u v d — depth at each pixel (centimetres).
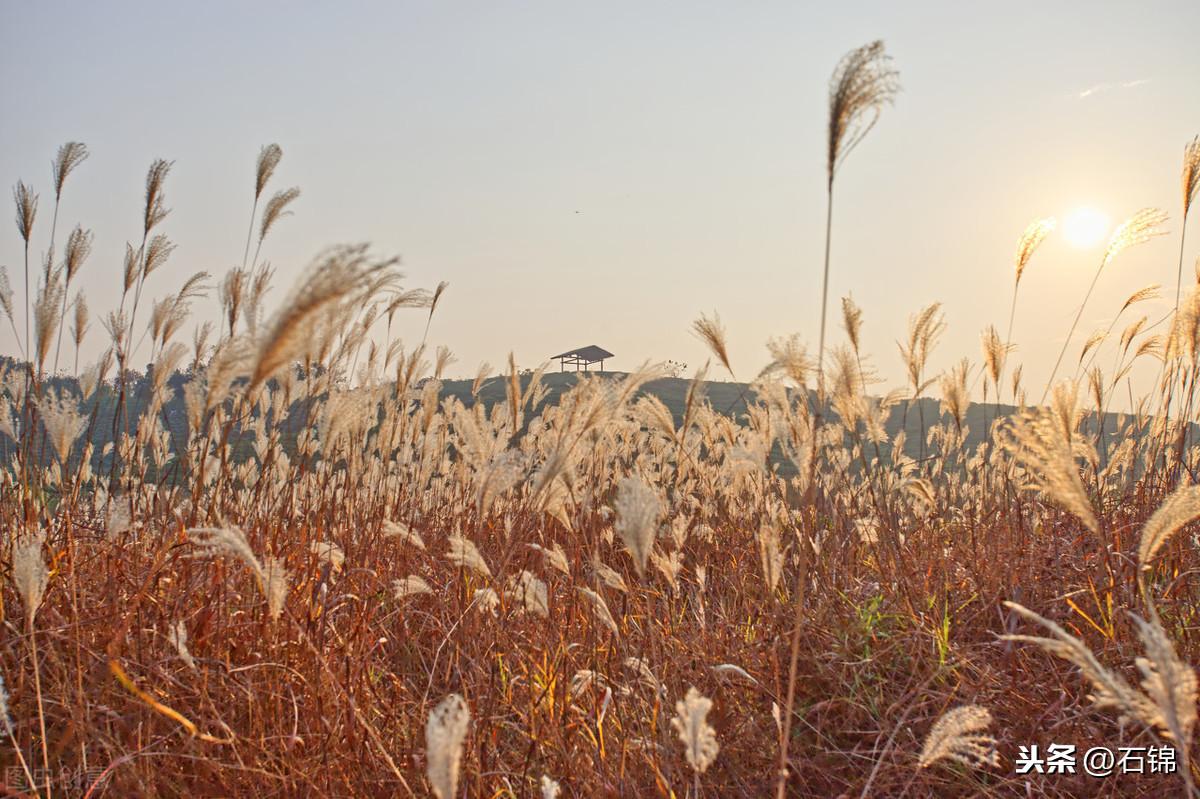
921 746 377
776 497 581
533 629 432
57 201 540
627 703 383
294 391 457
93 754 331
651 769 338
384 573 506
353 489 556
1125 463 609
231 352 295
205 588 399
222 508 474
